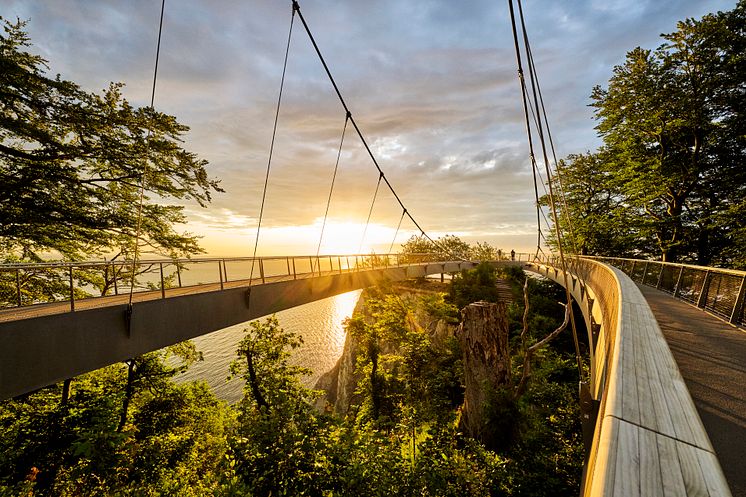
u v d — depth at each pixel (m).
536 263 47.12
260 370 19.42
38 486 10.19
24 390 6.25
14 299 11.91
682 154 21.58
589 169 32.94
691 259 21.91
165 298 9.16
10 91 10.87
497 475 7.73
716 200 20.62
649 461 1.25
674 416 1.58
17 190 11.70
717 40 18.56
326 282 18.16
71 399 12.80
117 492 8.24
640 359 2.29
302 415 7.84
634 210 24.72
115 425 9.18
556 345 20.17
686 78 20.38
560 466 7.95
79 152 12.23
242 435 7.61
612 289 6.58
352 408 23.67
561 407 10.40
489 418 9.80
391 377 21.66
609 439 1.40
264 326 19.77
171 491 9.54
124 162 13.41
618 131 24.58
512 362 16.08
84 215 12.91
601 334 6.00
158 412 17.28
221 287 11.31
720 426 2.62
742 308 6.06
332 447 7.32
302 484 6.75
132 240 14.49
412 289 42.34
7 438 10.67
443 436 9.14
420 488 7.01
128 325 8.05
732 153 19.73
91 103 12.25
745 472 2.02
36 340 6.46
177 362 48.78
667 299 9.36
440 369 17.91
